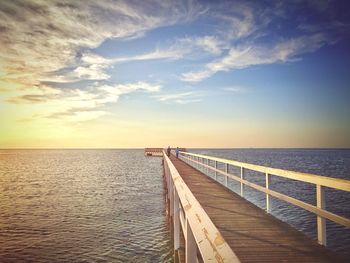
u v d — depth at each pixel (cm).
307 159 9788
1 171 5888
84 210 2017
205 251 150
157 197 2517
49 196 2683
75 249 1245
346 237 1414
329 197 2630
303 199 2436
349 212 2052
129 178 4200
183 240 605
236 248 488
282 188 3070
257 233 567
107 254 1182
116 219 1738
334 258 443
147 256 1145
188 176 1530
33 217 1836
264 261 433
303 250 477
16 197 2658
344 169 5391
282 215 1808
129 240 1338
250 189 2709
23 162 9944
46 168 6700
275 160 8775
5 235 1449
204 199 914
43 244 1313
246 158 10256
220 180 3319
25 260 1136
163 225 1570
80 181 3894
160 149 8694
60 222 1697
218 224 631
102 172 5272
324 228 499
